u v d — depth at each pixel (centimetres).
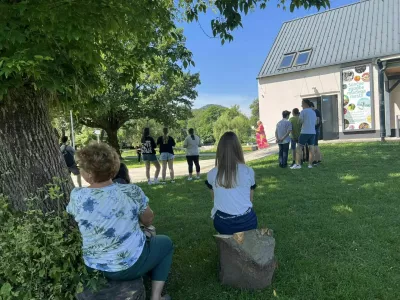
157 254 284
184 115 3159
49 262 274
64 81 299
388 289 324
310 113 942
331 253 405
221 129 4581
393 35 1856
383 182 740
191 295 332
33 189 340
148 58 504
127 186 282
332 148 1336
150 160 1007
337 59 1944
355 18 2106
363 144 1366
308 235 462
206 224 548
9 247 281
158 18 469
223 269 338
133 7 382
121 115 2927
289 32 2342
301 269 367
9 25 275
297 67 2086
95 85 408
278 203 629
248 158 1423
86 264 269
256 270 328
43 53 277
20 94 336
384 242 427
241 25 523
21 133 339
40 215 316
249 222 358
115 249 262
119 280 269
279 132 1002
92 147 276
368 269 362
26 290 273
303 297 318
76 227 311
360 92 1862
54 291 270
